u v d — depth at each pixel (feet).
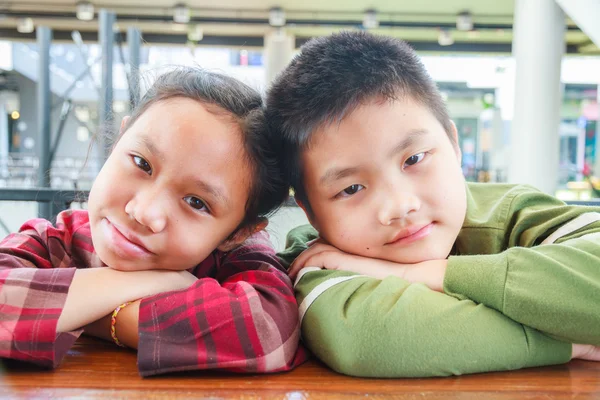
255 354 1.50
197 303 1.55
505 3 12.54
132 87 2.30
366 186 1.81
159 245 1.70
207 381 1.43
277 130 2.01
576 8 7.12
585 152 23.09
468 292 1.64
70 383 1.37
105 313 1.63
